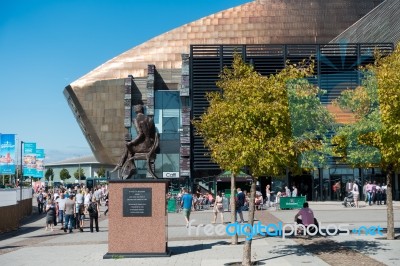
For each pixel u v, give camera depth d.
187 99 57.31
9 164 40.22
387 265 13.77
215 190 45.12
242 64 17.77
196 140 52.56
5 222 26.61
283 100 15.23
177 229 24.66
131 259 15.71
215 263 14.76
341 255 15.63
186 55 57.31
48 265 14.88
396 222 25.91
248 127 14.84
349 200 40.66
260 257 15.64
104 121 76.38
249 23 83.44
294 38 82.94
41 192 42.69
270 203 41.47
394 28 52.25
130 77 68.50
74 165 158.38
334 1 84.69
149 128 16.98
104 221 31.77
